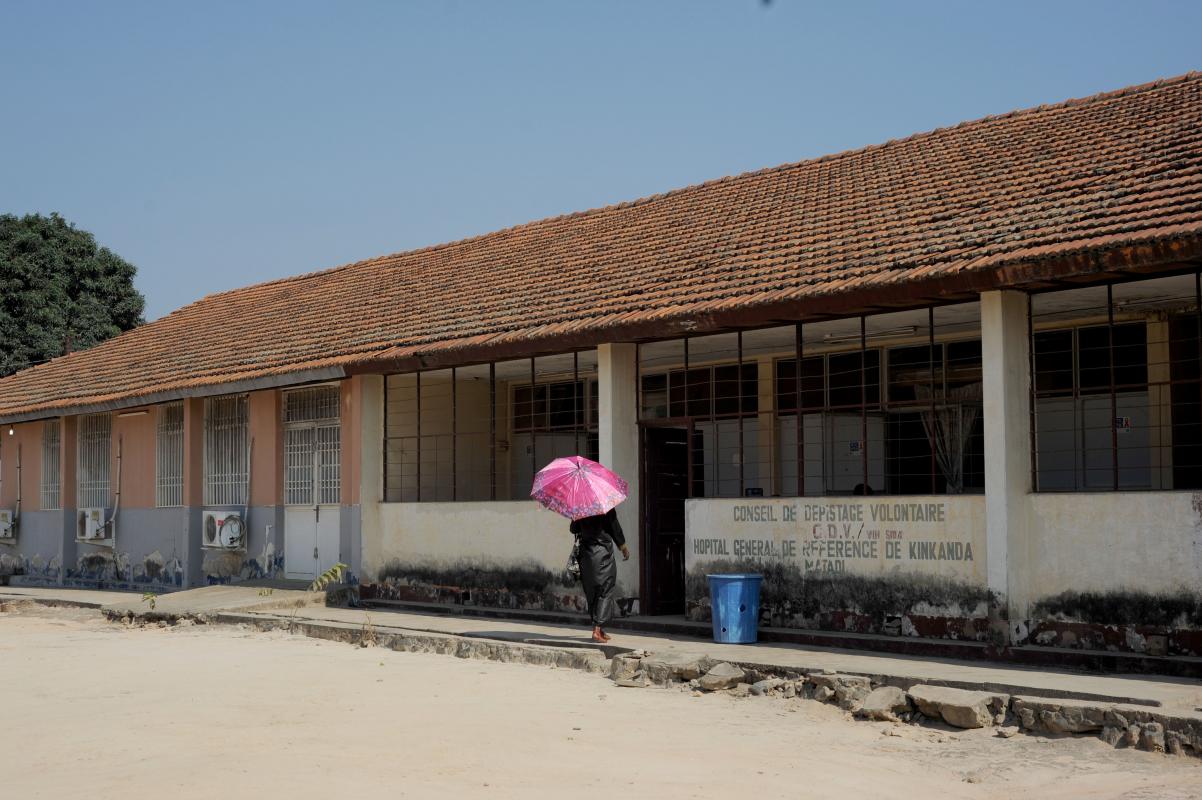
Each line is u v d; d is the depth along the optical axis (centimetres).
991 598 1123
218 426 2166
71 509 2500
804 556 1304
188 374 2178
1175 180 1147
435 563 1742
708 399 1858
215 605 1769
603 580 1310
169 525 2234
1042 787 730
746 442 1817
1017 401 1135
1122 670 1032
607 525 1323
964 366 1591
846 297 1198
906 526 1214
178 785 712
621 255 1778
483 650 1300
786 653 1180
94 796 692
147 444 2309
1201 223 981
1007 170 1436
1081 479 1484
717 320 1314
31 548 2619
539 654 1252
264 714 950
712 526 1398
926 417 1631
